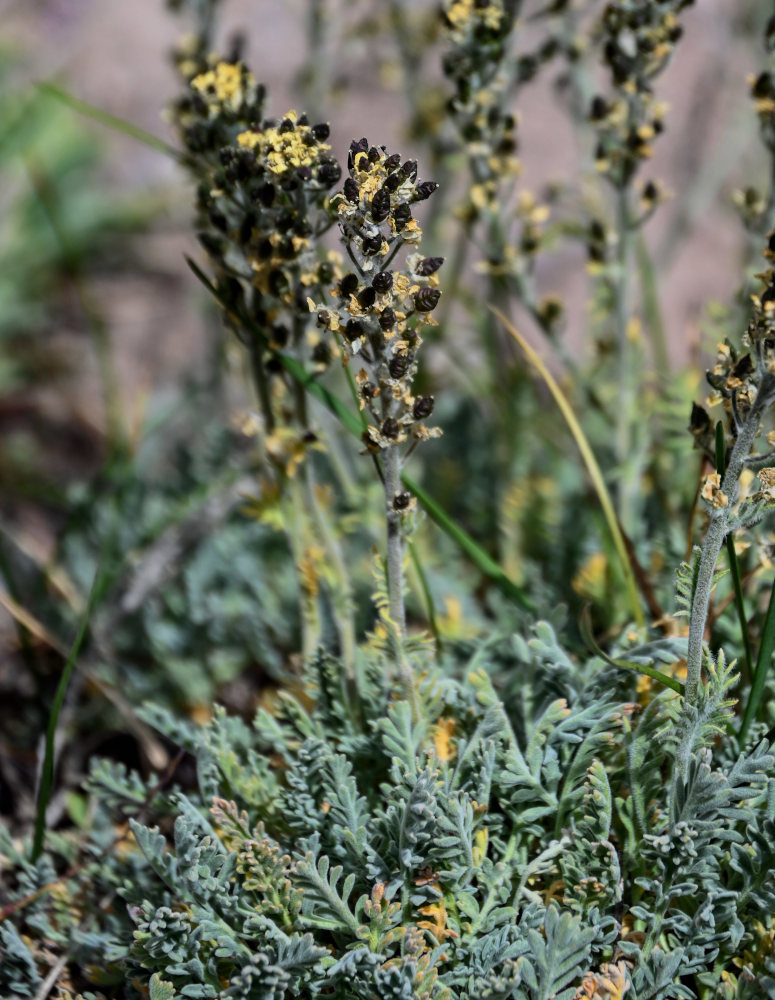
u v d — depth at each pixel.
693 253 4.43
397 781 1.81
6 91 5.36
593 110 2.40
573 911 1.80
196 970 1.76
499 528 3.14
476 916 1.80
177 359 4.49
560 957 1.65
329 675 2.16
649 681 2.00
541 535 3.05
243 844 1.85
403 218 1.58
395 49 3.64
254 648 2.99
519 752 1.89
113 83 5.71
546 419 3.22
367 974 1.70
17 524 3.70
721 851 1.73
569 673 2.01
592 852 1.77
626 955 1.83
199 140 2.08
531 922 1.75
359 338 1.64
